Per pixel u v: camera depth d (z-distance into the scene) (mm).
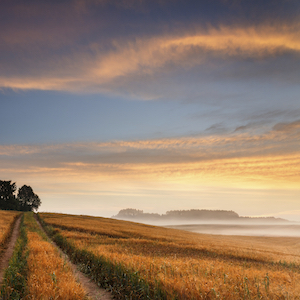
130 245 31203
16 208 128875
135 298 8586
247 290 7707
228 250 31078
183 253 26812
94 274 12469
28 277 9219
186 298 7367
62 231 40031
